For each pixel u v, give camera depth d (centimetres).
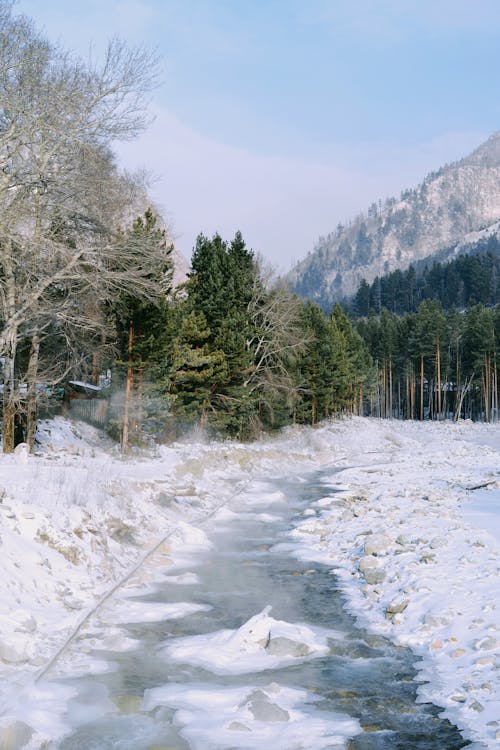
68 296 2528
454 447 5869
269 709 614
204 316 4197
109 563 1192
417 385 12531
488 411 10494
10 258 2258
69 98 2228
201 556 1408
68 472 1767
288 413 5472
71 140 2302
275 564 1334
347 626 920
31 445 2644
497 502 2008
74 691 670
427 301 12912
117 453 3088
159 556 1348
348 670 743
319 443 5400
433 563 1189
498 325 11588
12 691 651
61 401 3434
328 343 7150
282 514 2081
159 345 3159
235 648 812
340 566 1316
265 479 3256
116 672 730
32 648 759
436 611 916
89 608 963
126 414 3106
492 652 749
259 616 872
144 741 562
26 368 3016
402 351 12019
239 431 4603
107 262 2564
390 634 878
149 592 1098
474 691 657
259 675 729
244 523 1883
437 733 576
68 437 3120
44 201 2378
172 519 1759
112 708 629
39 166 2267
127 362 3091
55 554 1090
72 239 2553
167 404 3494
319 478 3416
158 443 3741
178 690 678
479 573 1081
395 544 1408
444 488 2567
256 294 4859
